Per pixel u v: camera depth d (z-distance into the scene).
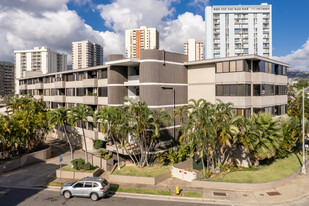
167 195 20.64
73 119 27.16
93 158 30.64
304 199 19.48
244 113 28.48
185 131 24.38
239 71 28.81
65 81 48.19
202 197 20.02
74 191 20.50
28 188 23.28
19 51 152.12
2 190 22.75
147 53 29.84
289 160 28.61
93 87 40.62
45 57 151.62
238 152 26.64
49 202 19.81
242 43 89.31
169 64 31.84
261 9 88.94
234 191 21.14
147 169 26.83
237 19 90.00
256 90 29.84
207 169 24.50
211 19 90.75
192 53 146.50
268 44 89.00
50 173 27.81
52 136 52.69
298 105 38.66
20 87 69.56
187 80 34.78
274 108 33.44
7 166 28.78
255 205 18.59
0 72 149.00
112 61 31.94
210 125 21.39
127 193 21.36
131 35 146.88
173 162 28.58
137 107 25.16
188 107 23.41
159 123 28.38
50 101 54.12
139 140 29.19
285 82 37.59
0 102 94.88
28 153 34.19
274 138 23.64
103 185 20.39
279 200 19.30
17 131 30.44
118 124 25.91
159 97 30.22
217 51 90.38
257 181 21.95
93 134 37.12
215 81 31.11
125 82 33.31
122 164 29.56
